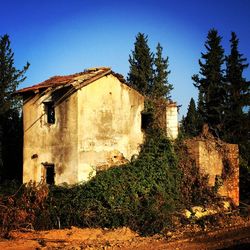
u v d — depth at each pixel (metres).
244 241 18.69
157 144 25.47
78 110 23.39
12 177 30.36
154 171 23.67
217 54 40.25
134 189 22.17
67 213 21.08
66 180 23.55
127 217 20.89
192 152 26.02
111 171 22.78
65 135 23.86
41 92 25.31
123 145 25.84
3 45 31.88
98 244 18.08
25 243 18.27
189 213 23.47
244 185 31.73
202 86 40.84
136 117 26.92
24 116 26.31
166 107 27.31
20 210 20.58
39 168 25.12
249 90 39.50
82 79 23.58
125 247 17.58
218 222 22.89
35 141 25.52
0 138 30.70
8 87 32.00
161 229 20.70
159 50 45.94
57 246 17.78
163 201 22.41
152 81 45.56
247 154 35.28
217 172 27.27
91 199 21.33
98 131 24.39
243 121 38.44
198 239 19.22
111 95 25.34
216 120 39.62
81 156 23.34
